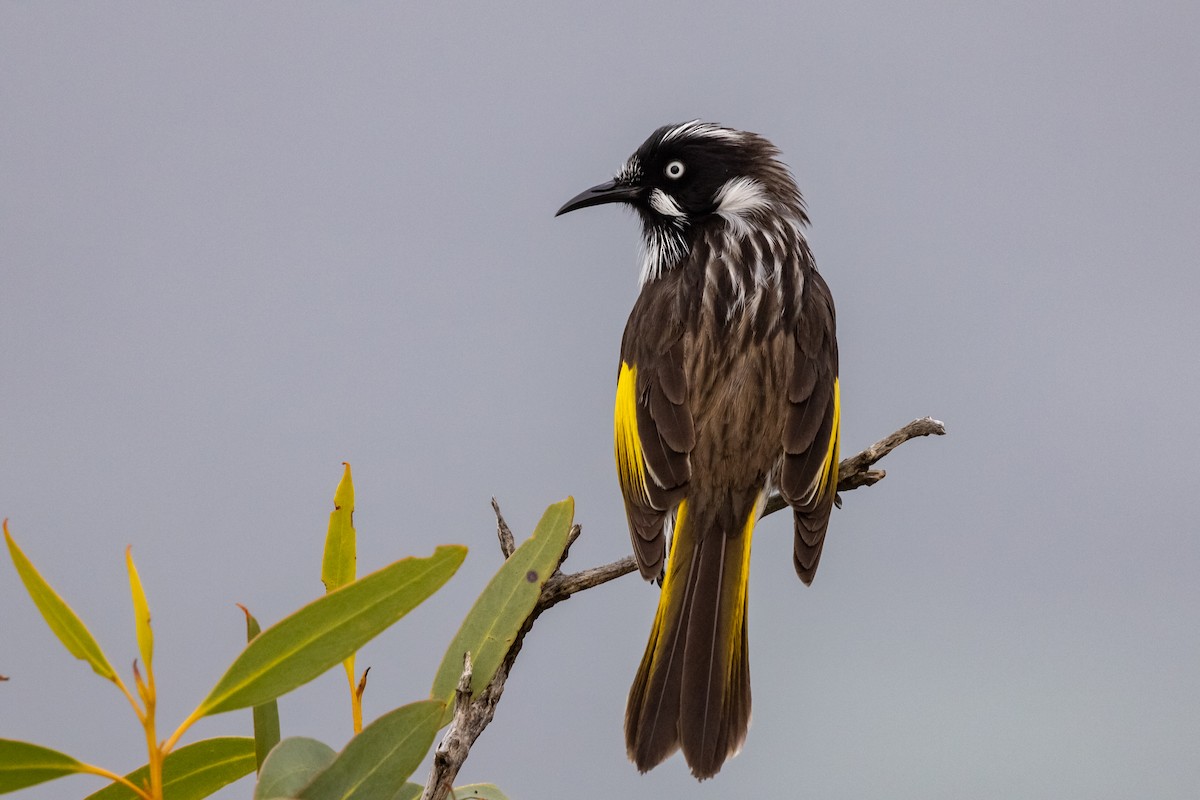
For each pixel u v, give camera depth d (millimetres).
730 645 9195
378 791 5145
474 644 6133
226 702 4832
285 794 5066
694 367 10195
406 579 5004
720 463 9820
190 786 6098
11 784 4602
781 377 10164
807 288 10883
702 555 9570
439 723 5207
